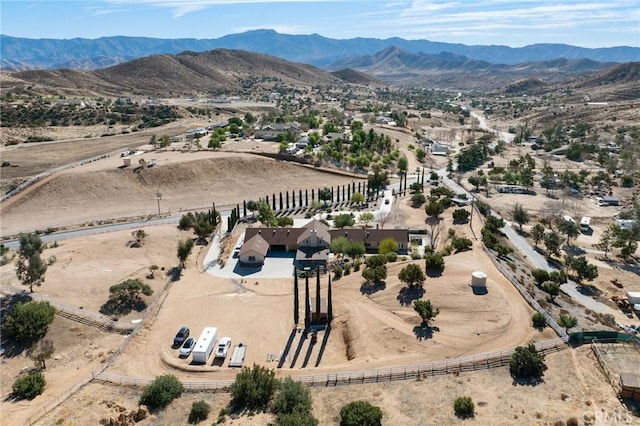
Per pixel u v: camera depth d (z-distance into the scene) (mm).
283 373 60375
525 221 130875
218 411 50812
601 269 105438
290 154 198000
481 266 87812
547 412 47000
